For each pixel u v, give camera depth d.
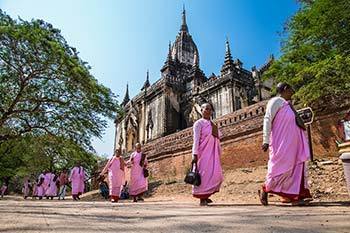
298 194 4.94
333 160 10.79
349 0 11.80
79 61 19.36
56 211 4.65
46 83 18.72
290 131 5.11
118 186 11.48
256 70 31.12
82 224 2.82
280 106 5.30
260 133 16.64
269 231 2.37
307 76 13.33
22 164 32.31
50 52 17.38
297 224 2.69
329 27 12.61
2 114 19.12
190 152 20.70
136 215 3.79
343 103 12.95
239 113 18.48
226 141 18.41
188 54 45.56
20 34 16.58
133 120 40.03
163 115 34.38
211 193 6.26
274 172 5.06
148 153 24.41
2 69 17.78
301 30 13.75
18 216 3.62
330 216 3.17
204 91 31.95
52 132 19.89
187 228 2.58
